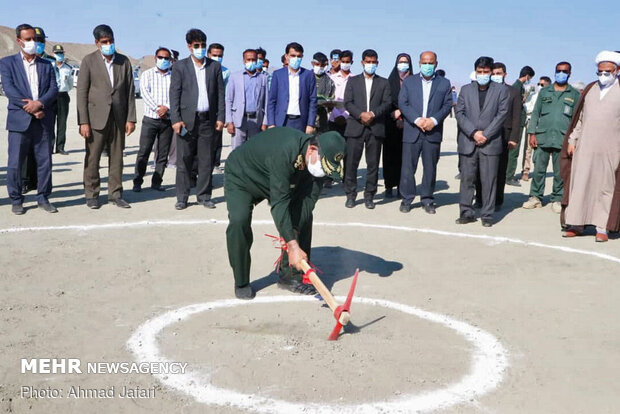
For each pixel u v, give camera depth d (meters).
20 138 8.88
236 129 11.59
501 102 8.92
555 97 10.34
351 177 10.19
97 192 9.57
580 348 4.64
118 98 9.47
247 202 5.54
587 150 8.29
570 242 8.27
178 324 4.96
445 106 9.78
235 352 4.40
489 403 3.75
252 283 6.14
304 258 4.95
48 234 7.87
